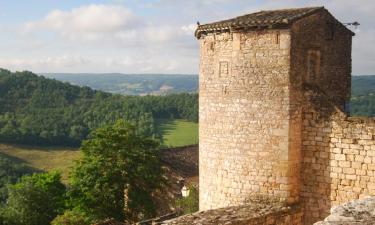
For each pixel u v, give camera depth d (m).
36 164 72.88
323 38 15.41
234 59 14.88
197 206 28.14
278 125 14.23
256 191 14.66
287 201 14.26
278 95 14.18
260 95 14.45
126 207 25.25
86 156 25.97
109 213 25.00
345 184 13.85
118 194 25.19
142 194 25.03
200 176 16.36
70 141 82.75
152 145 26.59
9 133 81.50
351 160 13.73
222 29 14.98
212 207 15.72
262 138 14.48
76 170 25.64
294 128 14.27
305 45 14.59
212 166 15.70
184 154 38.00
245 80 14.69
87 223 25.41
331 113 14.05
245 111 14.74
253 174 14.67
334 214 5.63
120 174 25.09
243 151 14.83
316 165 14.33
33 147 81.88
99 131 26.23
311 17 14.77
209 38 15.65
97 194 24.84
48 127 83.31
